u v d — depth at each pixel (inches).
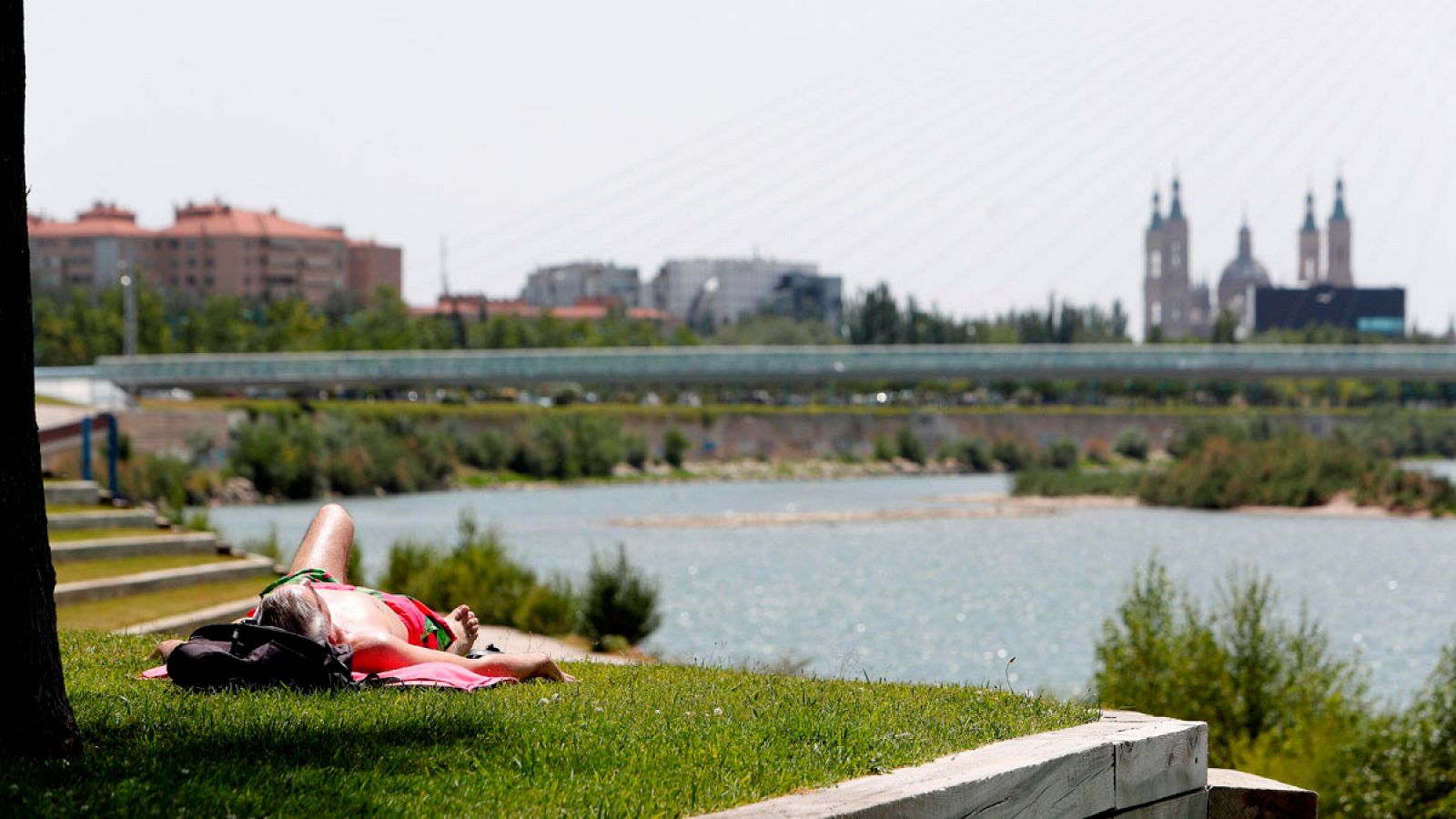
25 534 352.5
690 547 3912.4
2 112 349.7
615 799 333.7
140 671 526.9
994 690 526.3
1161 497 5974.4
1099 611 2541.8
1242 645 1067.9
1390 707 1103.6
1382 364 5497.1
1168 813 430.9
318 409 6953.7
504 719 414.0
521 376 6284.5
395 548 1636.3
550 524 4793.3
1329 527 4837.6
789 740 405.1
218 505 5398.6
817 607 2571.4
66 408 2647.6
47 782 327.9
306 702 431.2
